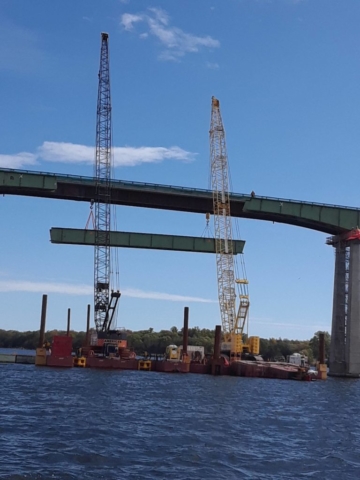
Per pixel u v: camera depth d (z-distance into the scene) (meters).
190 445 36.19
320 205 134.25
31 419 43.41
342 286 138.88
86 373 102.31
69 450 32.75
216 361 122.69
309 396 78.56
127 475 28.34
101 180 126.25
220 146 133.75
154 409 53.38
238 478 28.83
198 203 134.25
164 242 137.00
